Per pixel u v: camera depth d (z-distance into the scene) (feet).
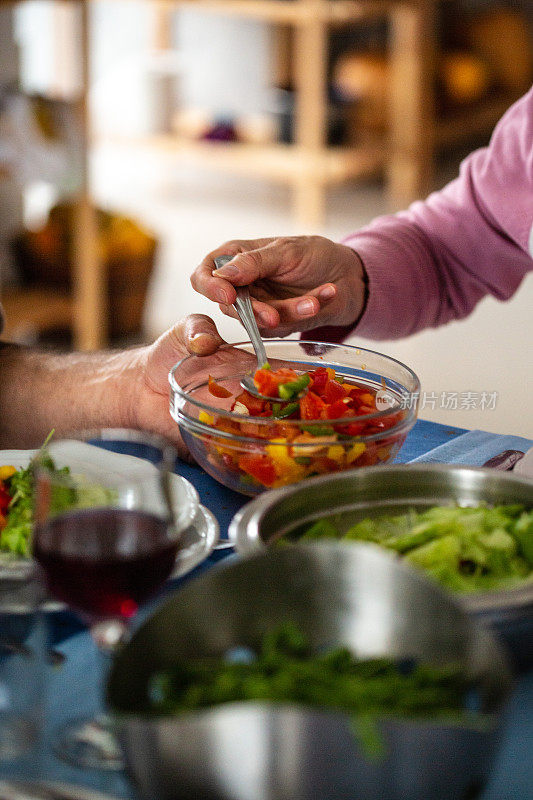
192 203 16.72
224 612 2.07
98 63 16.81
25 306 10.31
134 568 2.06
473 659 1.87
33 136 9.20
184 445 3.64
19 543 2.67
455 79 15.87
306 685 1.78
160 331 11.68
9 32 11.34
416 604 2.00
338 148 14.85
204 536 2.85
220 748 1.65
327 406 3.13
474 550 2.38
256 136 15.29
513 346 10.30
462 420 5.49
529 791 1.88
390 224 5.08
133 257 11.00
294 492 2.62
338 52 17.37
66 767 1.92
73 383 4.07
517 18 16.93
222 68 18.15
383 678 1.86
